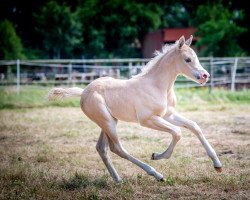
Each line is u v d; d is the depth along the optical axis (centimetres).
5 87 1972
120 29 4206
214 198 550
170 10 4878
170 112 670
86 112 673
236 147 889
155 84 657
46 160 812
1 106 1711
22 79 2470
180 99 1728
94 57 4253
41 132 1127
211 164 741
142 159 797
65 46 4103
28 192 593
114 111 656
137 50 4659
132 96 650
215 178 635
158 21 4372
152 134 1072
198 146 905
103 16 4181
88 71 2923
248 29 3172
